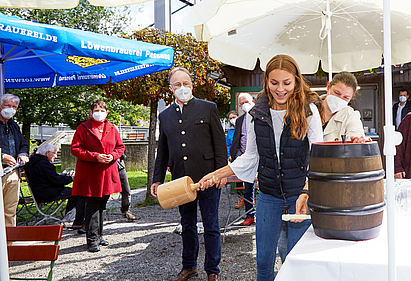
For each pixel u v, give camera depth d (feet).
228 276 11.25
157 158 10.71
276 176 6.64
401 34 12.07
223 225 17.89
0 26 10.23
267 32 12.91
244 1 11.07
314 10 11.98
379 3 10.89
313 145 4.76
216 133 10.24
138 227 18.29
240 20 11.89
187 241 10.61
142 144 57.06
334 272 3.73
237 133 18.02
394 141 3.44
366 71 25.31
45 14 46.34
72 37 11.84
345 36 13.03
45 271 12.16
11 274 11.92
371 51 13.12
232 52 12.92
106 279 11.32
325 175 4.45
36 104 52.01
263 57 13.66
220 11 11.34
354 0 11.12
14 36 10.45
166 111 10.58
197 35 11.84
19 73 19.52
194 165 9.99
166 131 10.32
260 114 6.56
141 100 23.34
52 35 11.31
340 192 4.37
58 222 18.81
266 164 6.75
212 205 10.01
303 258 3.86
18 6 8.30
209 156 10.10
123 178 19.74
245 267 11.99
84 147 14.15
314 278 3.79
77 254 13.94
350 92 7.52
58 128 98.32
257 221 7.04
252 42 13.23
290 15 12.34
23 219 18.99
